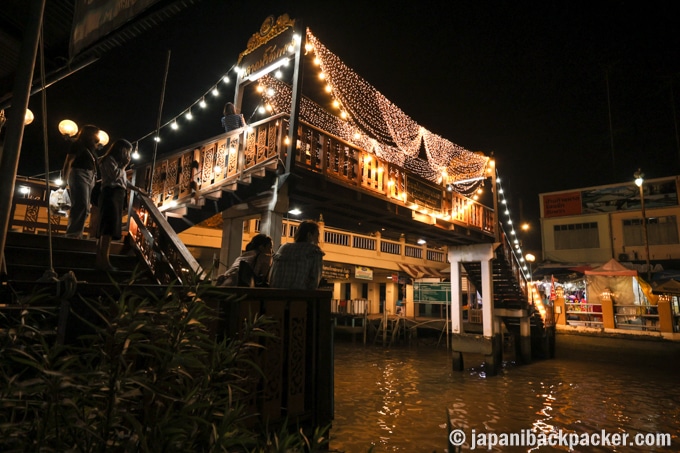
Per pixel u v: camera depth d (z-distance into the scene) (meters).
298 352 3.67
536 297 20.02
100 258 5.54
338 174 9.52
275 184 8.04
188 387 2.05
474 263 17.27
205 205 8.41
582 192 34.44
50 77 5.48
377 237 29.45
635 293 21.67
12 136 2.58
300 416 3.57
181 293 2.58
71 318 2.38
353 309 30.52
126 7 3.64
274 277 4.34
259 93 11.06
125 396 1.68
